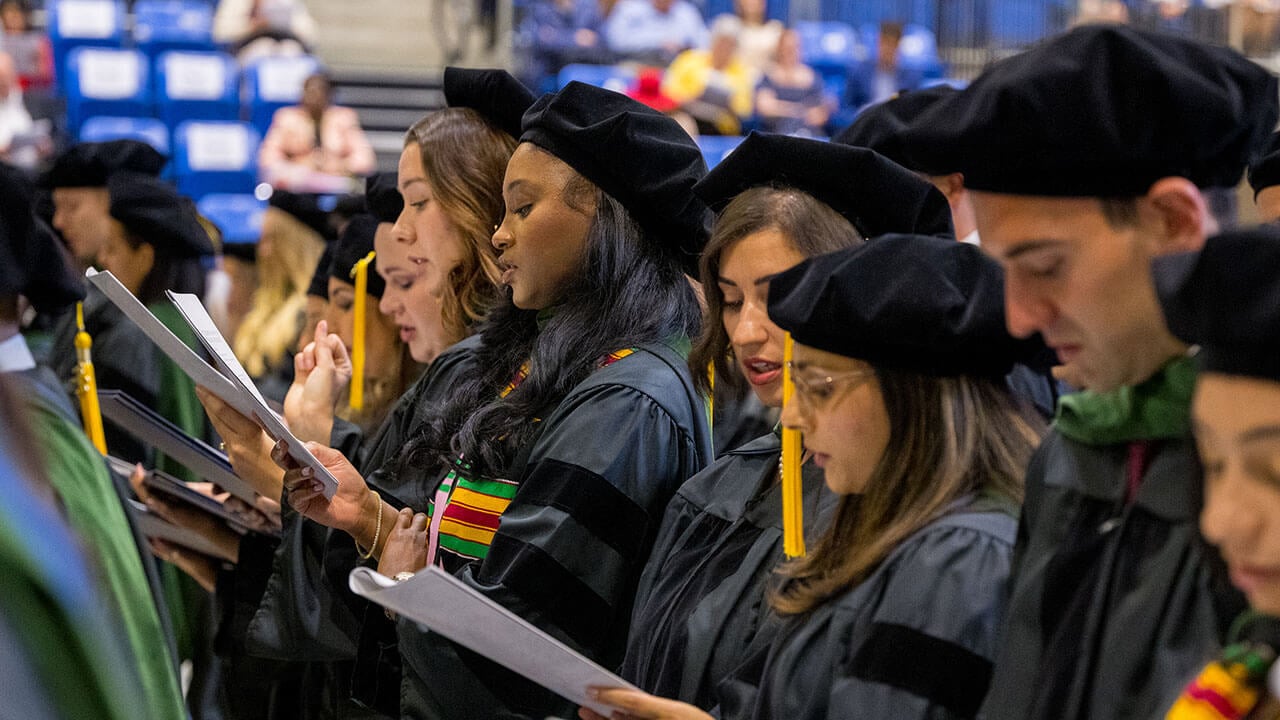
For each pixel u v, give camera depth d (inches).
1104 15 425.1
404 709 104.9
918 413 74.5
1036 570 63.9
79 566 48.3
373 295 155.4
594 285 108.7
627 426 102.3
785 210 90.4
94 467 98.0
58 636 48.2
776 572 81.7
